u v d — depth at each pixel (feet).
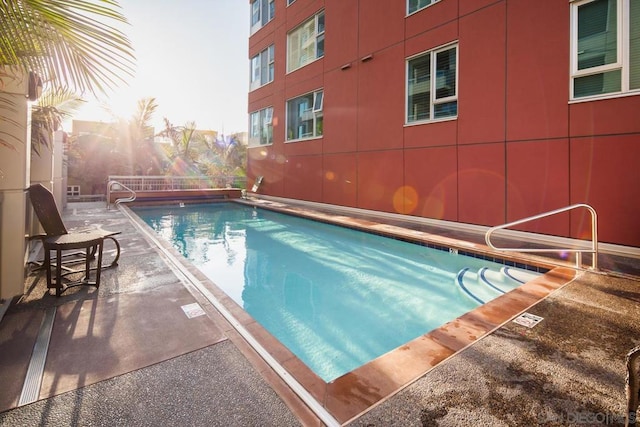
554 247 17.71
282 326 11.82
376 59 29.32
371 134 30.04
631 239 16.08
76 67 7.11
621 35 16.19
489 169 21.52
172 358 7.39
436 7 24.39
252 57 50.70
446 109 24.17
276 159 44.50
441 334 8.41
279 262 19.39
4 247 10.34
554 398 5.99
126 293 11.27
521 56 19.83
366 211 30.71
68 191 54.08
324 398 6.06
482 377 6.62
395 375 6.73
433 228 23.49
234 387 6.42
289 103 42.14
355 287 15.34
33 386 6.35
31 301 10.48
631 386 4.42
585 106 17.39
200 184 51.34
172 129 65.10
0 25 6.25
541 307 9.96
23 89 10.50
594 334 8.29
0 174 10.28
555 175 18.53
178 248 22.67
